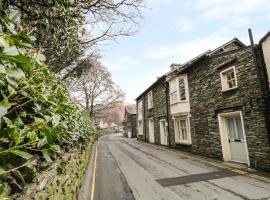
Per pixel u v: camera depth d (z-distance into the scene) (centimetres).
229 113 980
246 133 882
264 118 790
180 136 1505
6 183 146
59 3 292
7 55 112
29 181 193
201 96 1213
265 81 789
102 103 2953
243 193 588
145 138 2453
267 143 779
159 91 1925
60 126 239
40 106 189
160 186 686
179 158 1187
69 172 430
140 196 603
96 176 855
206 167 923
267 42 782
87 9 460
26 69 135
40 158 221
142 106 2586
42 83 174
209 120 1135
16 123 149
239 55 916
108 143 2548
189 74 1362
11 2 272
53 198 283
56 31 332
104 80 2800
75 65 636
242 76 898
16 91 144
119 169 974
